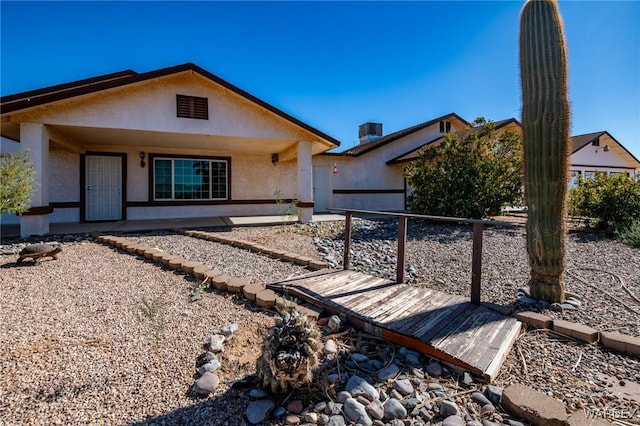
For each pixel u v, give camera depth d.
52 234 7.75
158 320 3.28
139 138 9.73
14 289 4.01
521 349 2.87
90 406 2.08
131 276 4.73
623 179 8.30
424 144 16.22
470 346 2.71
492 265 5.59
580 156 19.27
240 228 9.25
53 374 2.37
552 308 3.64
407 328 2.97
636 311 3.58
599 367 2.61
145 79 8.12
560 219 3.72
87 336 2.94
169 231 8.74
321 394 2.26
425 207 10.10
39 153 7.41
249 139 9.84
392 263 5.79
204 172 12.10
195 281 4.53
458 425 1.96
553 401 2.07
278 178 13.17
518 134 10.38
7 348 2.66
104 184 10.90
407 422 2.04
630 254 6.07
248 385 2.31
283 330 2.21
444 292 4.28
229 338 2.96
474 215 9.70
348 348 2.89
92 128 8.09
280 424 1.99
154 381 2.36
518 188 9.73
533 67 3.75
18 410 2.01
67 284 4.29
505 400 2.14
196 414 2.05
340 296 3.76
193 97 8.88
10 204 5.97
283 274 4.84
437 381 2.45
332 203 14.88
